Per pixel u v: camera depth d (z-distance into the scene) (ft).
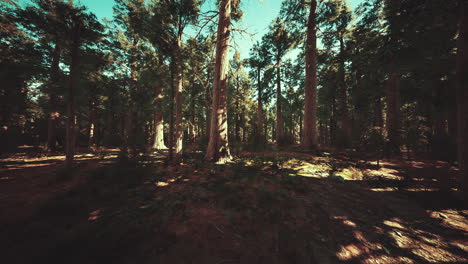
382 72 31.30
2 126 33.19
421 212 11.50
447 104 27.63
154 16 26.37
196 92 50.70
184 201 12.19
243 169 20.88
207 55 34.32
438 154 28.22
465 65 13.61
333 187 15.74
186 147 51.03
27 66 23.16
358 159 28.22
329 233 8.95
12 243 7.41
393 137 30.94
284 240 8.23
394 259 7.39
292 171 20.26
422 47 22.75
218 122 26.94
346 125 49.34
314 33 40.01
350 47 45.70
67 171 18.31
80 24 20.52
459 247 8.14
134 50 47.80
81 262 6.50
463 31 13.82
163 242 7.80
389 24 22.22
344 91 50.65
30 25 19.75
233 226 9.23
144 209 10.87
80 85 21.49
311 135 39.09
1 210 10.66
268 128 162.91
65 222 9.25
